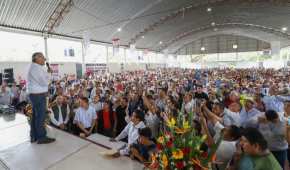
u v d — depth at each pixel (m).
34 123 2.97
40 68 2.87
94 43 20.28
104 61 22.77
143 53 29.30
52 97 6.20
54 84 9.29
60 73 16.59
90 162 2.36
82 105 4.32
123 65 25.42
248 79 12.40
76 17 14.74
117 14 17.12
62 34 15.81
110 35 20.88
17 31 12.53
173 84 8.77
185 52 40.94
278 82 9.50
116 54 21.45
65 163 2.32
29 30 13.21
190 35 34.75
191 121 1.48
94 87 8.36
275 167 1.87
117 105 5.06
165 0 17.44
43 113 2.97
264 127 3.31
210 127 3.20
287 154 3.50
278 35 29.58
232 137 2.47
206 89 8.05
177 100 5.77
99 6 14.91
